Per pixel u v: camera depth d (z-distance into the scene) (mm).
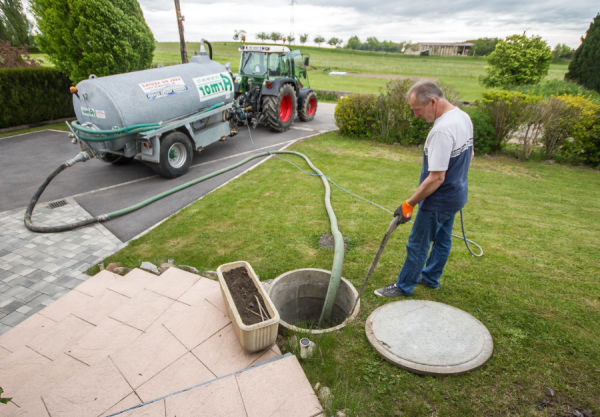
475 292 2719
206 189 5410
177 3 9852
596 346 2131
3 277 3332
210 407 1578
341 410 1706
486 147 7379
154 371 1882
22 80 9570
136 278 3057
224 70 6812
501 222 4141
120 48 8992
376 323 2322
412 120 7895
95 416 1624
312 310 3055
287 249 3574
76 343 2174
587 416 1689
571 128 6664
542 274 2986
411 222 4168
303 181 5621
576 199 5016
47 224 4355
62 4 8273
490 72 14352
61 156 7273
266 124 8906
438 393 1838
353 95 8578
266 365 1801
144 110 5215
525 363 2016
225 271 2451
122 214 4602
